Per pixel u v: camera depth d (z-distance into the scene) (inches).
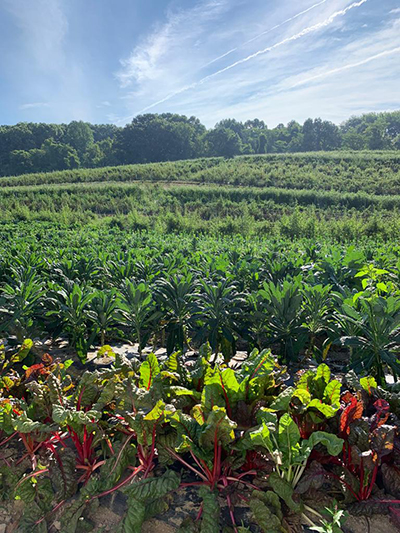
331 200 1576.0
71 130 4906.5
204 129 5861.2
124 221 1234.6
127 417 100.4
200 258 346.0
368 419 99.7
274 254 329.1
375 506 88.7
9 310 200.4
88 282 252.5
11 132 4549.7
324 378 112.3
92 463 106.4
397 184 1966.0
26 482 99.0
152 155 4279.0
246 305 205.5
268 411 98.7
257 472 99.0
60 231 716.0
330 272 241.4
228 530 86.9
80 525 90.0
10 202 1626.5
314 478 89.4
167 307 206.5
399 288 230.5
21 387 128.6
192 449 94.3
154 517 92.1
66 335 235.1
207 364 116.3
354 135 4798.2
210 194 1759.4
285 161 2792.8
